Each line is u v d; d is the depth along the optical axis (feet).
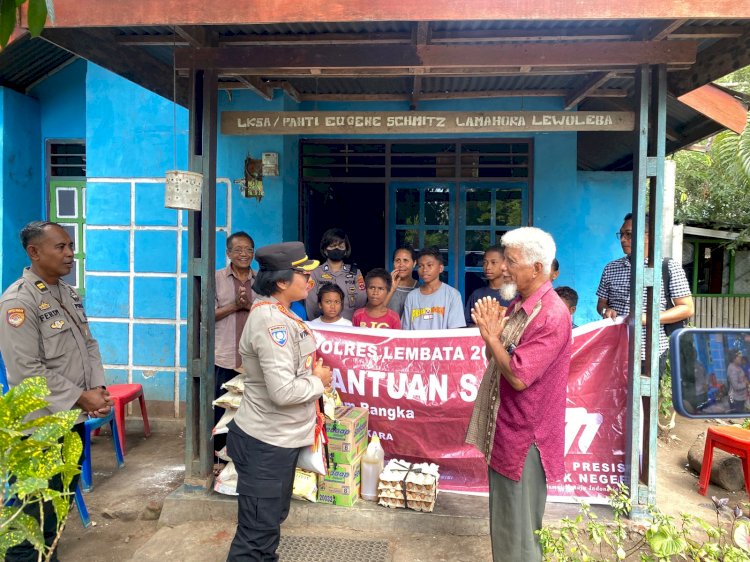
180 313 17.81
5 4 5.56
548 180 18.34
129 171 17.88
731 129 15.12
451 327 13.46
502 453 8.27
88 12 9.23
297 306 14.51
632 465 10.99
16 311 8.80
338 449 11.13
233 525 11.22
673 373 4.57
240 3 9.02
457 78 16.15
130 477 14.15
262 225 17.35
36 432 4.82
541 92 17.26
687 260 31.96
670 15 8.66
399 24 11.54
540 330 7.89
